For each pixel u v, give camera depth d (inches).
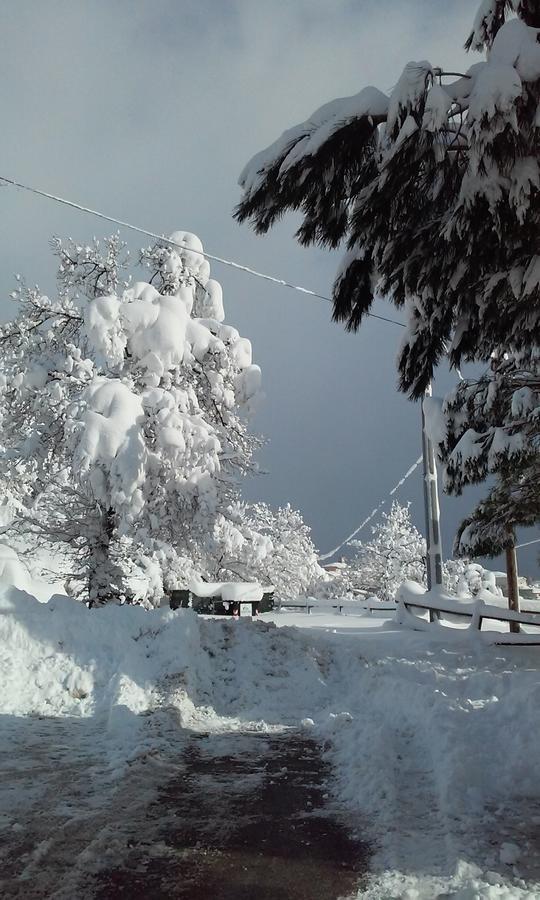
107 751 244.8
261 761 238.4
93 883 140.3
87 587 754.8
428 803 191.0
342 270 269.3
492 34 227.1
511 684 340.5
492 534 561.0
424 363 307.4
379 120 216.8
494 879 139.6
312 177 226.2
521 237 224.2
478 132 185.2
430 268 241.3
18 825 170.2
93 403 663.8
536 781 204.7
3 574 563.5
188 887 138.9
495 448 421.7
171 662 354.6
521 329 268.5
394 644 509.7
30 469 750.5
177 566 994.1
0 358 761.6
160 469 701.9
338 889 137.9
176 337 744.3
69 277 825.5
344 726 279.4
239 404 852.0
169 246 859.4
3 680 335.6
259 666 382.6
